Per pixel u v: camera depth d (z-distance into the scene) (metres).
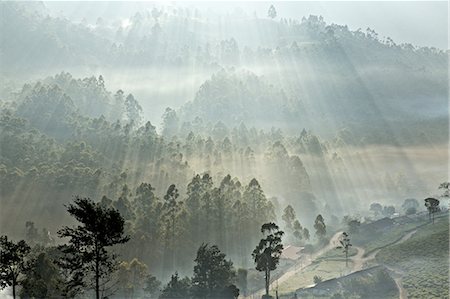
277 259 113.25
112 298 107.19
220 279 100.25
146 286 114.50
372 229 167.62
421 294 102.00
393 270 123.06
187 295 99.88
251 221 151.88
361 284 110.81
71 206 56.81
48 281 81.81
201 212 153.50
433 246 131.75
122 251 134.12
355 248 154.75
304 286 119.75
